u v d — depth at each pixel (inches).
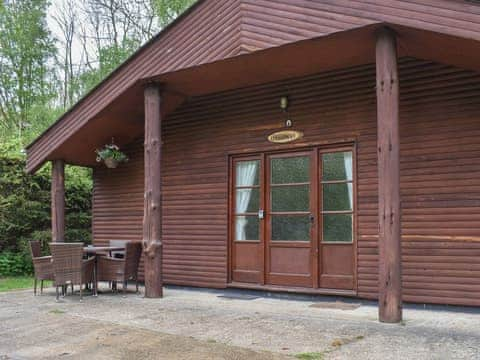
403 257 241.6
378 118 204.5
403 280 240.7
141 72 277.4
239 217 302.4
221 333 192.9
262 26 230.2
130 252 293.6
